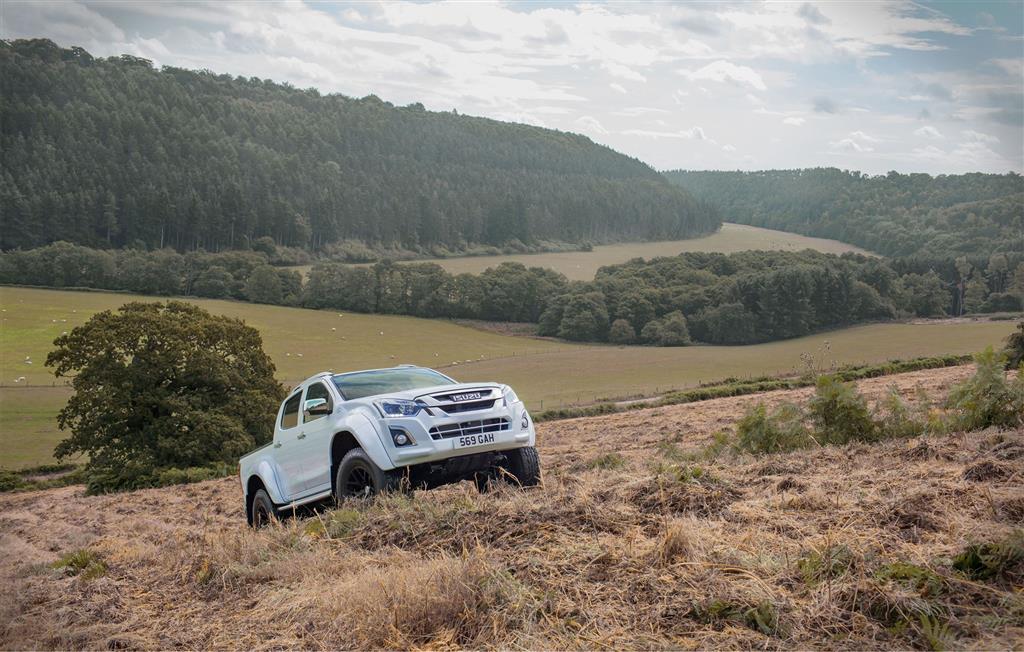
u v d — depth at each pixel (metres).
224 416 36.84
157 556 7.77
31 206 160.50
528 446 7.58
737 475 7.25
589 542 4.92
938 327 114.81
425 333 124.69
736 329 117.75
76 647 5.01
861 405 10.02
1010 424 9.19
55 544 12.06
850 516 5.02
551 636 3.71
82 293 136.38
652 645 3.48
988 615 3.38
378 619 4.23
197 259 149.38
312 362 101.69
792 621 3.54
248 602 5.36
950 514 4.79
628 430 26.11
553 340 125.00
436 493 7.96
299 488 8.47
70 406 35.81
